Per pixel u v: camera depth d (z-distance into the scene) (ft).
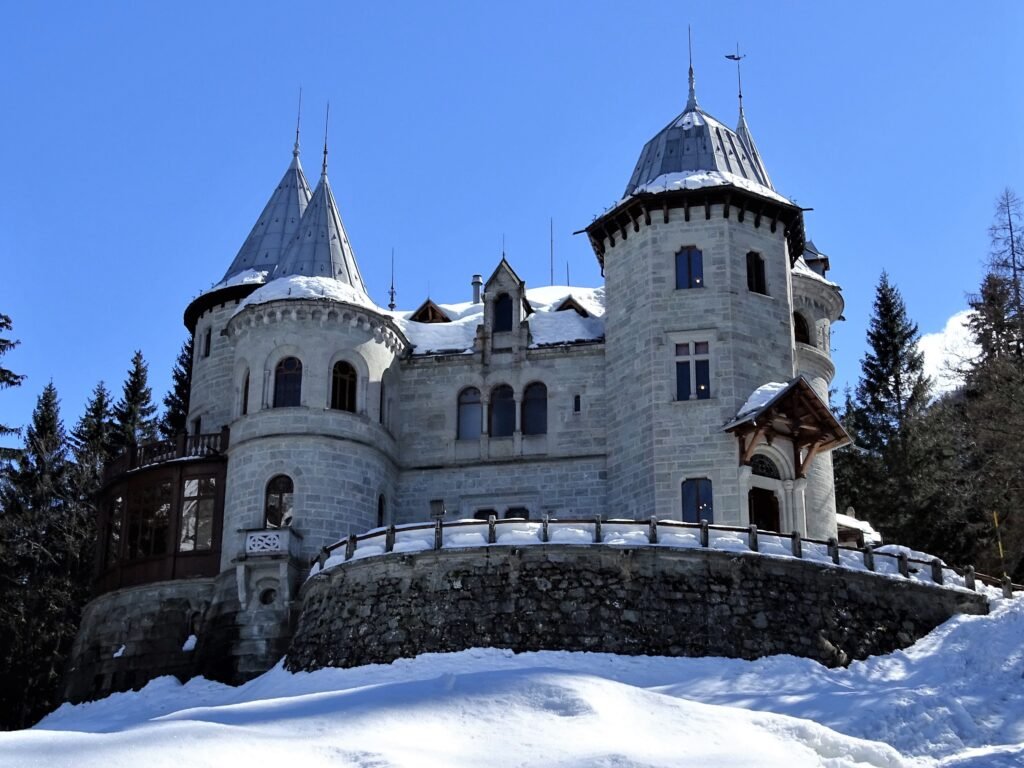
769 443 141.49
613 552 121.39
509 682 95.14
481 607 120.37
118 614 150.10
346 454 146.51
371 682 115.14
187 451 153.99
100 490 163.12
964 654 117.50
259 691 126.31
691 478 141.08
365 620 123.75
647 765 78.64
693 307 147.64
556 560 121.49
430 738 83.05
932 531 183.62
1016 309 174.70
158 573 148.46
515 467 153.58
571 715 89.10
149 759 71.61
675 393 145.07
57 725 132.26
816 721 97.25
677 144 158.20
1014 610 122.52
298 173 182.70
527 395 157.28
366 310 151.64
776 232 154.81
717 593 121.08
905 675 116.26
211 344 169.99
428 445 157.07
